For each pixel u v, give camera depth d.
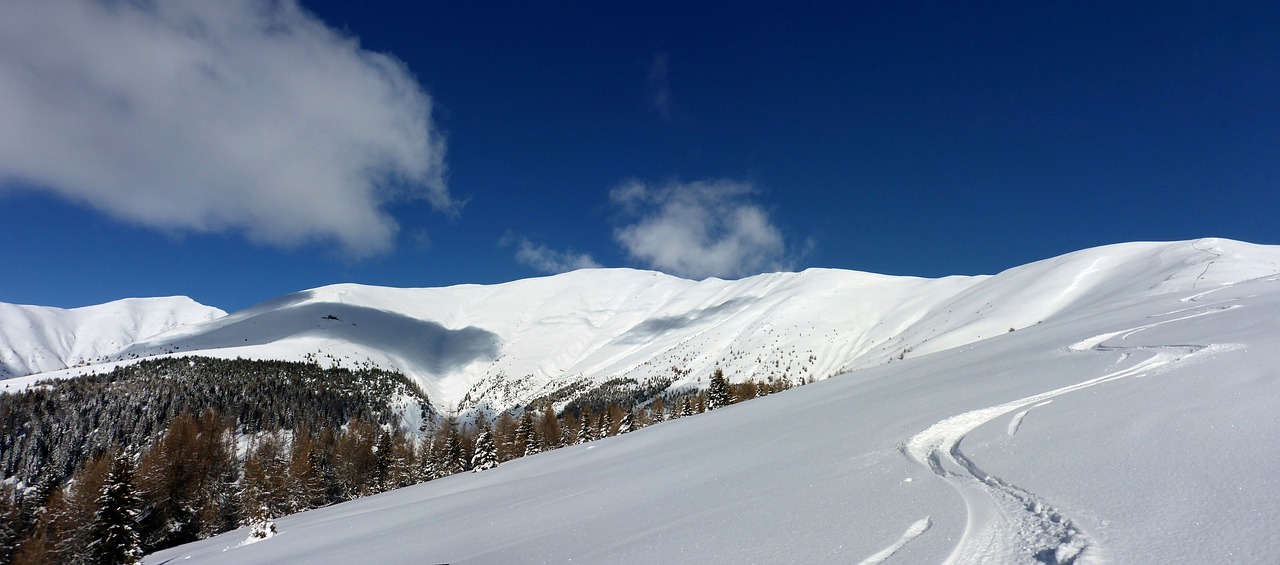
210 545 43.31
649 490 12.71
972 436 9.54
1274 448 5.87
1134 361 13.29
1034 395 11.80
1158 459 6.35
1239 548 3.99
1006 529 5.39
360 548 15.49
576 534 9.70
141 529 62.03
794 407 23.05
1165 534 4.54
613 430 89.00
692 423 28.66
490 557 9.56
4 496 61.44
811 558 5.63
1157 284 75.56
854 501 7.39
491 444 72.56
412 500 30.02
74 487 61.88
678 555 6.77
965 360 22.95
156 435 125.31
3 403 128.12
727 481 11.21
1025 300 122.81
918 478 7.79
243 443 126.69
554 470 24.53
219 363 198.12
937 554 5.08
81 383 148.88
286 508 72.38
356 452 90.44
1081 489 5.98
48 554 51.25
